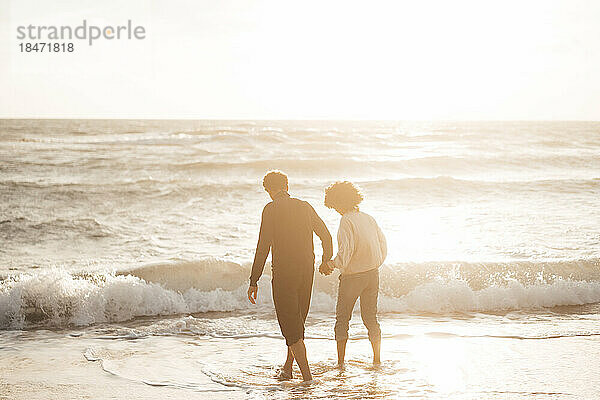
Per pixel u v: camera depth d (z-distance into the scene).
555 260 9.02
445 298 7.98
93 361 5.53
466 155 36.81
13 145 41.47
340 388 4.61
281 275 4.80
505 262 8.82
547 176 27.25
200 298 7.88
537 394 4.43
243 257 10.77
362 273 5.13
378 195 20.09
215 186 21.44
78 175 26.27
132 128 74.75
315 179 26.12
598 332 6.54
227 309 7.83
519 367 5.18
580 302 8.23
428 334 6.45
